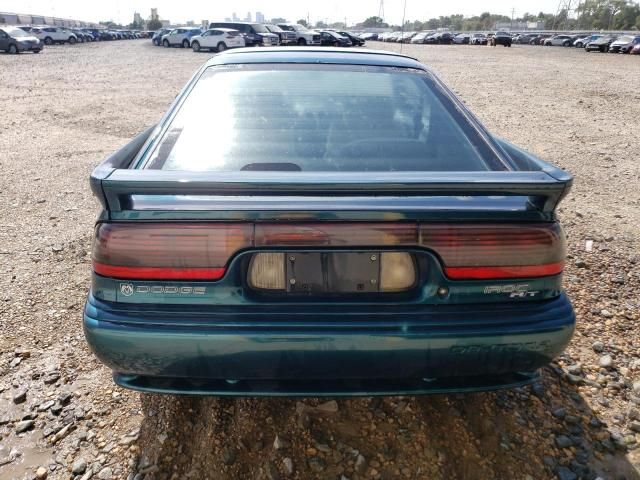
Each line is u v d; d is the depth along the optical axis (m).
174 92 13.59
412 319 1.67
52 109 10.61
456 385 1.76
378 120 2.24
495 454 1.99
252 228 1.61
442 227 1.64
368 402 2.23
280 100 2.31
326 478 1.88
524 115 10.99
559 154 7.44
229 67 2.54
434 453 1.99
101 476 1.89
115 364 1.71
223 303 1.67
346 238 1.62
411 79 2.55
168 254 1.63
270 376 1.69
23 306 3.06
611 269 3.60
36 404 2.25
